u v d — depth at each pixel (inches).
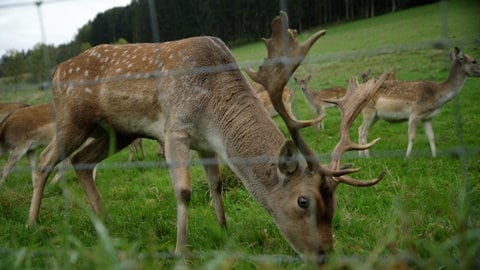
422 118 304.0
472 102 423.2
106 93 166.4
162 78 154.9
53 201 205.2
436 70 562.6
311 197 114.5
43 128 290.8
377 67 648.4
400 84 312.7
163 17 714.8
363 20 1155.9
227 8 849.5
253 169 130.2
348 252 113.7
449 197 137.9
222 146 143.0
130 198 206.5
